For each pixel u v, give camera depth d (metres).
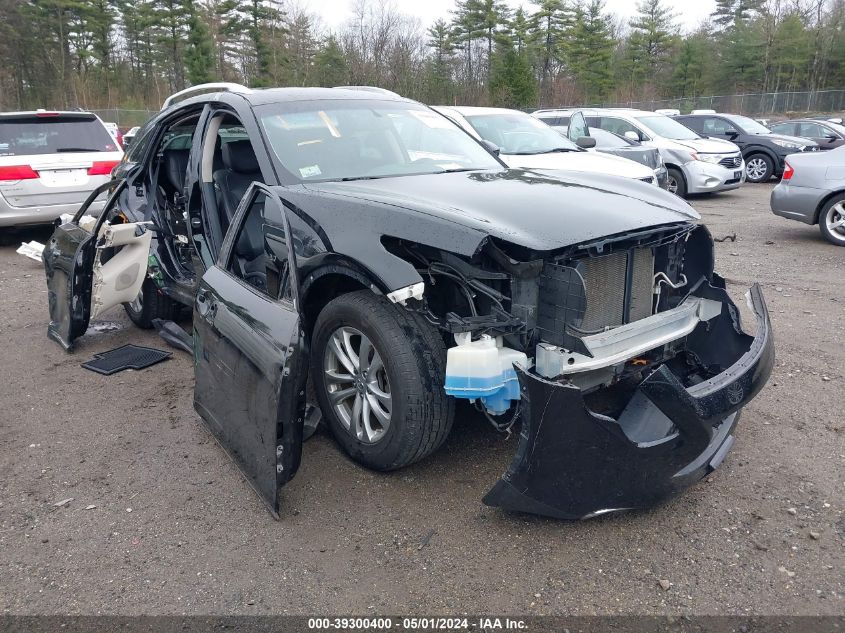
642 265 3.19
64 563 2.80
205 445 3.77
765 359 3.17
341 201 3.28
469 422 3.86
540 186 3.53
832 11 57.66
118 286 5.18
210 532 2.99
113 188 5.60
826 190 8.94
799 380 4.51
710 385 2.88
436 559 2.78
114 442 3.82
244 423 3.13
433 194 3.33
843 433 3.78
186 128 5.36
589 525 2.99
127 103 52.66
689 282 3.65
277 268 3.53
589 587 2.61
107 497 3.28
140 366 4.89
